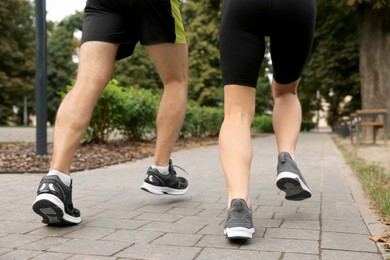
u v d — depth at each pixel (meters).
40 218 2.90
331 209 3.18
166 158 3.45
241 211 2.32
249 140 2.54
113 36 2.84
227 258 2.04
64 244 2.29
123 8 2.84
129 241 2.34
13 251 2.16
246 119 2.56
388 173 5.10
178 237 2.42
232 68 2.51
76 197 3.73
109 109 8.80
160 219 2.88
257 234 2.47
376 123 10.83
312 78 19.09
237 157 2.49
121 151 8.19
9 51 35.66
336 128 26.92
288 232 2.51
